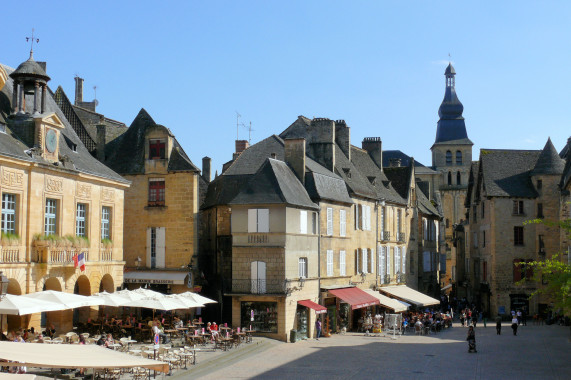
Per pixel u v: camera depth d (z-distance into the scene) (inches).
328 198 1684.3
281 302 1459.2
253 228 1478.8
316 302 1624.0
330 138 1907.0
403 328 1843.0
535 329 1942.7
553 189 2272.4
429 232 2706.7
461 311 2336.4
